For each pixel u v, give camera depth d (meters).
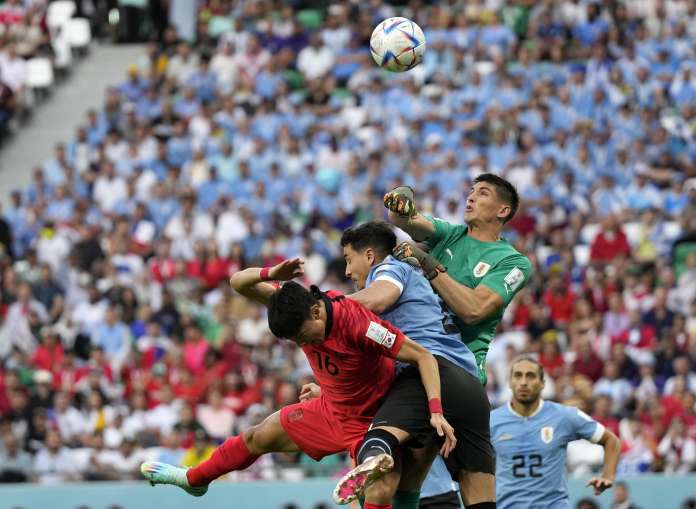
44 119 71.44
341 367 18.92
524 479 26.55
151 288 51.97
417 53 21.89
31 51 73.25
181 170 60.75
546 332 46.41
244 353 46.69
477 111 61.53
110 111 65.75
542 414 26.59
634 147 58.47
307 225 55.16
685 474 36.88
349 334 18.56
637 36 65.62
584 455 39.72
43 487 38.00
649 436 39.56
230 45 69.56
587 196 56.06
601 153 57.84
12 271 52.56
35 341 50.19
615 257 51.09
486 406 19.56
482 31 67.12
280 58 68.81
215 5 75.31
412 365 18.97
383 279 19.38
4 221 58.28
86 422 43.78
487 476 19.58
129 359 48.09
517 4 69.06
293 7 75.69
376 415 18.94
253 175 59.91
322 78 66.38
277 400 43.34
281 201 58.03
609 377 43.53
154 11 77.69
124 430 43.25
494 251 20.94
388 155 58.94
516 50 66.44
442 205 54.59
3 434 41.25
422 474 19.58
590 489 36.22
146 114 65.88
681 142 59.75
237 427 42.81
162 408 44.19
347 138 61.19
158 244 53.88
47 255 56.06
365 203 56.84
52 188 61.94
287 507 37.19
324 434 19.69
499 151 58.47
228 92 67.25
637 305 48.06
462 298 19.97
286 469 38.53
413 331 19.55
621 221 53.53
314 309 18.41
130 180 60.56
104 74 75.00
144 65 71.06
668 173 56.94
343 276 51.16
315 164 60.12
